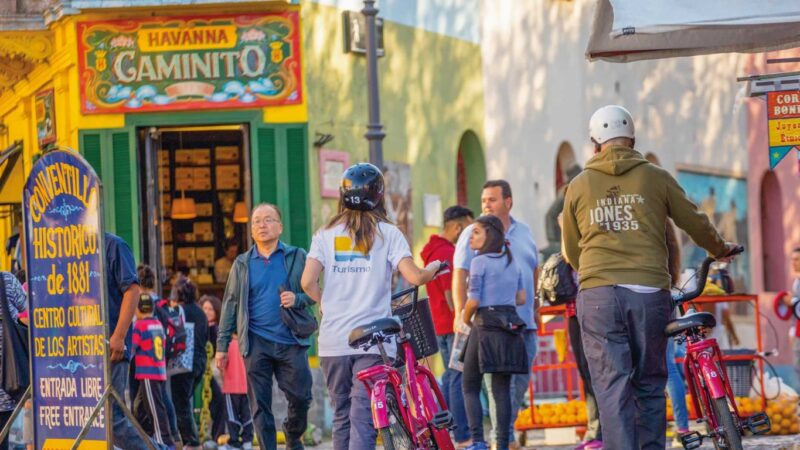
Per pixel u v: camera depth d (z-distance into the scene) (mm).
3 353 24047
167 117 38062
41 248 22359
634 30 19812
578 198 20328
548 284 26625
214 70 38000
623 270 19906
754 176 65000
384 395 18688
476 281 25297
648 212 20000
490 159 47219
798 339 34375
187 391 31250
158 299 30922
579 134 53094
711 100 61969
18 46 39844
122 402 21625
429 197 43688
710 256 20531
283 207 38031
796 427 31594
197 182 40906
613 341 19922
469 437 27812
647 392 20094
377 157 34094
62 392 22188
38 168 22312
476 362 25625
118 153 38156
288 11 38062
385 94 41656
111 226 38125
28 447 25141
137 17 38094
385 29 41781
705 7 19859
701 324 19844
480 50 46969
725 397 19656
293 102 38062
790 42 23938
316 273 19891
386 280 19859
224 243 41031
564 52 52500
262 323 24266
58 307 22188
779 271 65625
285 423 24594
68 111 39281
